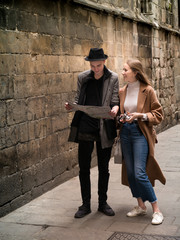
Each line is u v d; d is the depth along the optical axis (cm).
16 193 478
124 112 423
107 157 439
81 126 430
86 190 443
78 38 654
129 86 422
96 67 411
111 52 794
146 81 414
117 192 528
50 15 564
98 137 429
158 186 552
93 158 700
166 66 1227
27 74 505
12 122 473
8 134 464
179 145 895
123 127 420
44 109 546
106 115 398
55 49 579
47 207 479
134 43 930
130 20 897
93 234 387
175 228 393
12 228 413
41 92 539
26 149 500
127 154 421
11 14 472
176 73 1352
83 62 675
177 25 1373
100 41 743
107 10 753
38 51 531
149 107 414
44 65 547
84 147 432
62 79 600
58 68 587
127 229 396
